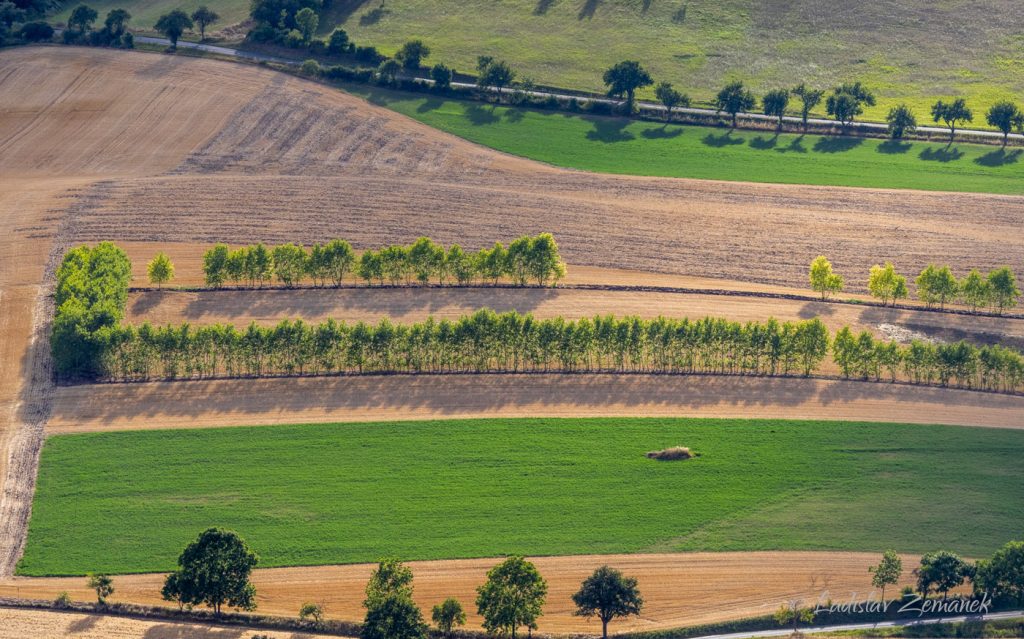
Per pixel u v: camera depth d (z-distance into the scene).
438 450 167.88
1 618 134.88
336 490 160.00
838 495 160.12
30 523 154.12
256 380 183.62
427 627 133.62
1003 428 174.75
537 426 173.25
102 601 138.88
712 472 164.12
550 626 138.12
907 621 138.88
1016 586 140.50
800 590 143.88
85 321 183.75
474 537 151.75
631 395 181.25
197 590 135.50
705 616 139.75
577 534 152.62
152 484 161.12
